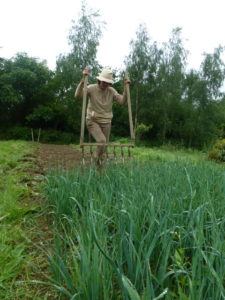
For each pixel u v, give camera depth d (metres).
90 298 1.56
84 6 23.58
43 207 3.55
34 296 1.97
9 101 24.69
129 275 1.70
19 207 3.68
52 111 25.89
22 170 6.20
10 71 25.78
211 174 3.87
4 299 1.94
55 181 3.64
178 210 2.44
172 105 22.94
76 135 26.41
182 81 23.25
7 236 2.77
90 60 23.53
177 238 2.18
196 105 23.44
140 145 20.39
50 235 2.90
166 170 3.76
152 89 23.02
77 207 3.04
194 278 1.48
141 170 3.84
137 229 2.07
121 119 24.16
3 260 2.29
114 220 2.51
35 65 26.47
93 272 1.55
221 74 23.00
